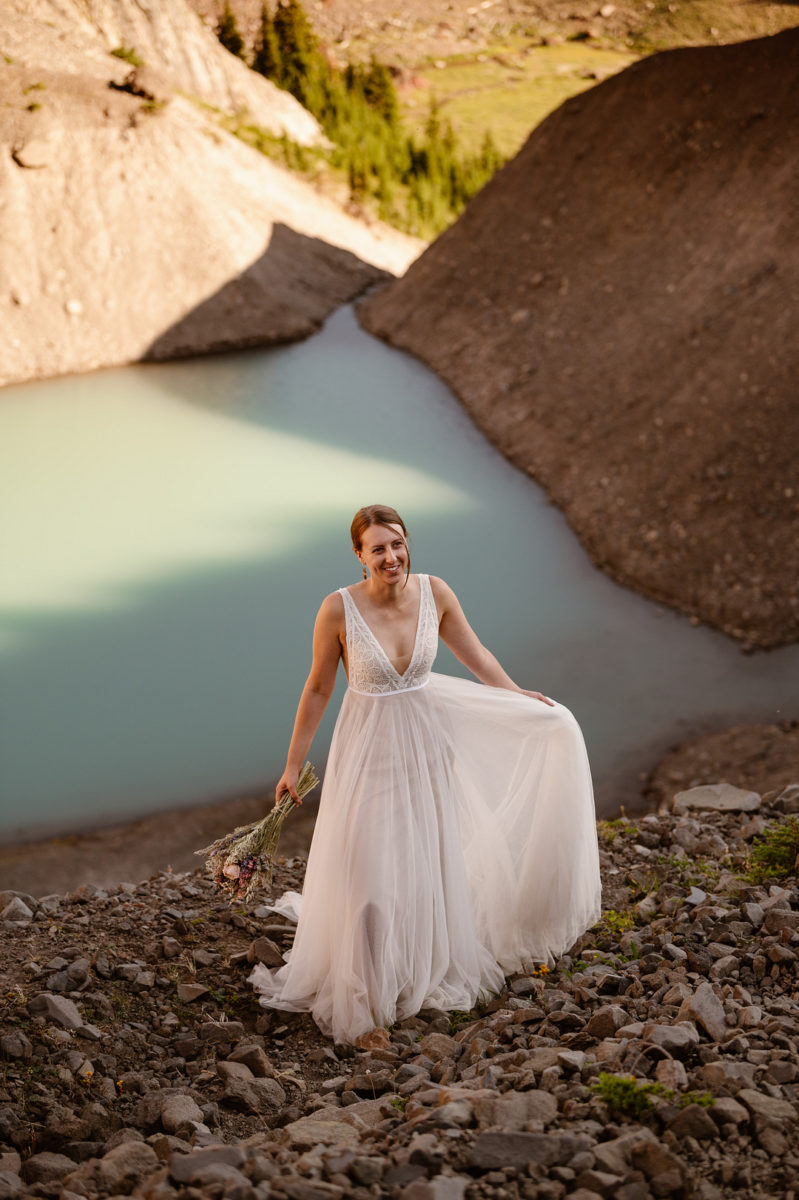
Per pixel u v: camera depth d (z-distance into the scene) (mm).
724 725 12414
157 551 17297
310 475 20438
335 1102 2965
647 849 4820
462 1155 2281
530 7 121500
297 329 29156
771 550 15305
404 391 25000
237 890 3641
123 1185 2391
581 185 26328
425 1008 3566
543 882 3850
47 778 11383
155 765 11625
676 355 19453
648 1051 2707
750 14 120625
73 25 43188
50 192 28000
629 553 16750
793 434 16203
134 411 23938
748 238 20203
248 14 86000
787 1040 2791
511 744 3873
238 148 38281
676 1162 2201
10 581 16234
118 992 3580
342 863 3557
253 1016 3600
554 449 20406
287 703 13000
